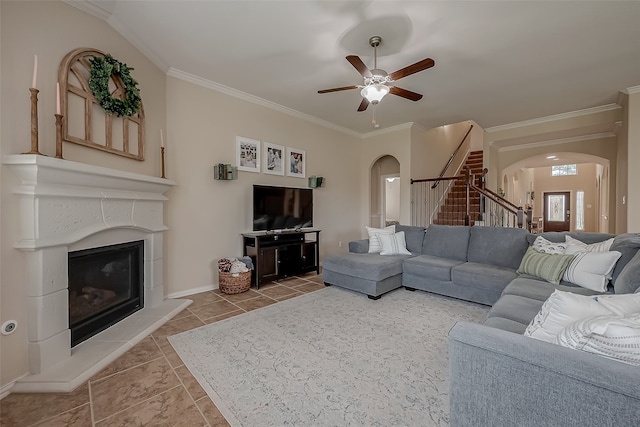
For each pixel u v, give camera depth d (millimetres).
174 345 2314
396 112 5004
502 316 1809
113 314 2590
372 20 2551
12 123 1811
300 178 5070
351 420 1499
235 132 4125
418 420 1493
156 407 1610
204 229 3793
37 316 1858
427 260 3723
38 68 1978
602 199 8883
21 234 1826
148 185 2881
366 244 4375
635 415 787
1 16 1770
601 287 2273
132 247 2820
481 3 2330
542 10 2412
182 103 3568
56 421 1511
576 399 880
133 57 2867
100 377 1888
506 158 6836
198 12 2463
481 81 3766
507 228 3504
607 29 2666
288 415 1541
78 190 2133
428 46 2957
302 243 4527
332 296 3562
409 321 2781
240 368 1987
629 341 911
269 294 3648
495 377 1038
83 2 2270
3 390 1715
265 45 2961
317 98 4383
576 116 4980
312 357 2125
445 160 6984
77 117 2236
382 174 7008
